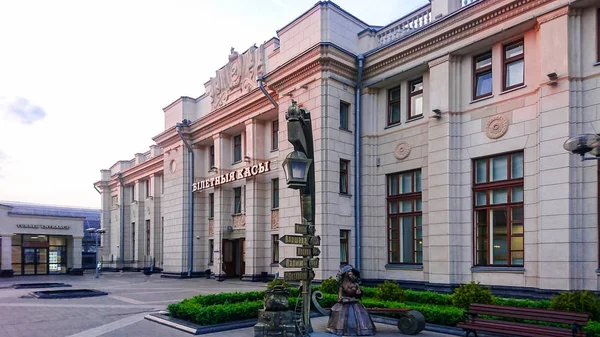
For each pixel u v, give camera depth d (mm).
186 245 26656
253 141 22203
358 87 17406
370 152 17375
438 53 14859
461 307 10328
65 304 13836
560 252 11203
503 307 7902
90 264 46844
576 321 6883
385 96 17297
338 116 16891
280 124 18859
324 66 16641
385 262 16453
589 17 11578
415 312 9125
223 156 24797
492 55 13859
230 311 9914
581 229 11141
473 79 14422
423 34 15148
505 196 13273
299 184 7785
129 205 40375
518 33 13094
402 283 15641
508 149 13133
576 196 11227
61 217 33000
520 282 12438
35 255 32312
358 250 16766
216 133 25109
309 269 8320
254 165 21719
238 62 23719
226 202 24688
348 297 9258
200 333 9039
